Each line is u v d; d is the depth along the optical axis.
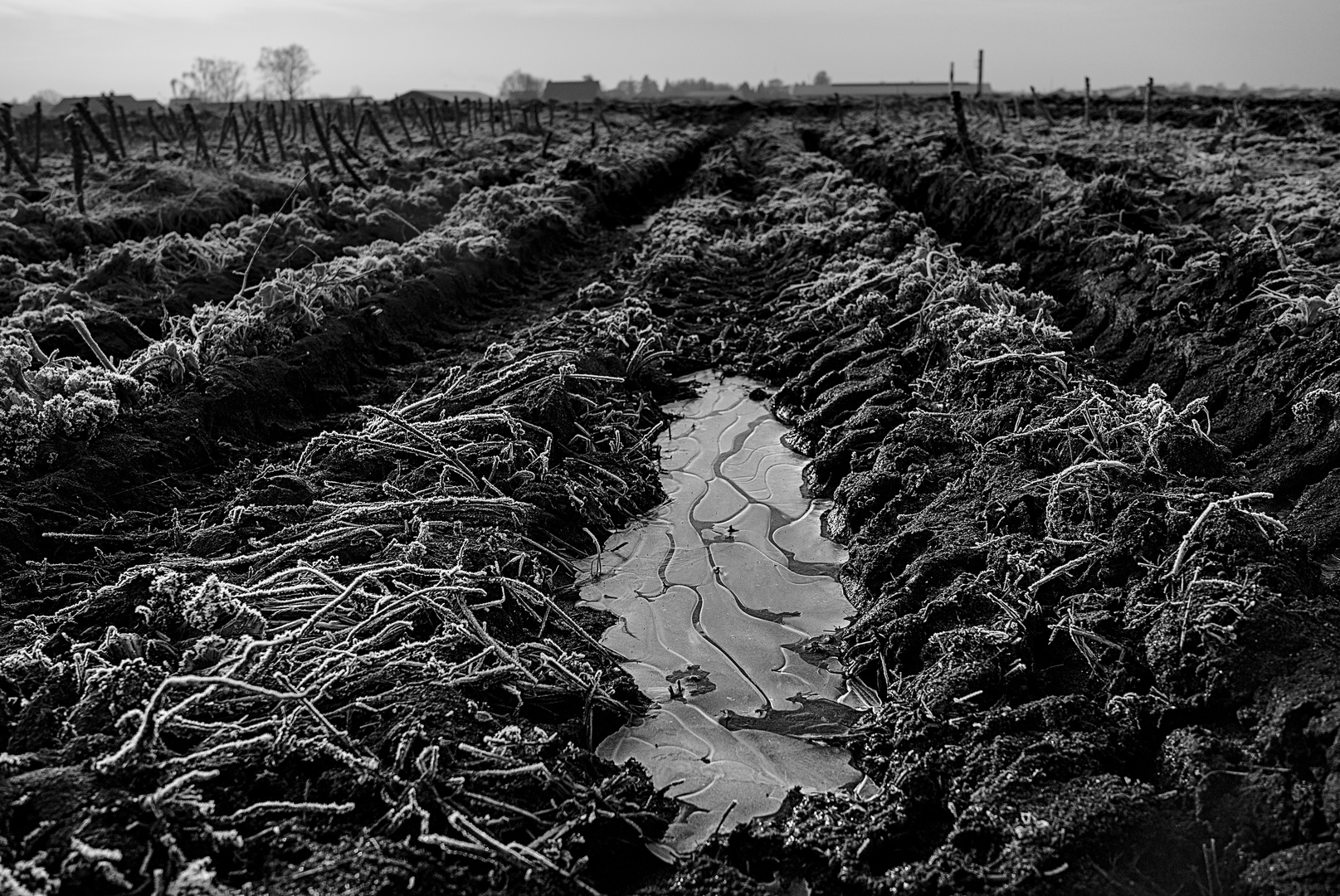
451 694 4.41
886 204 16.20
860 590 6.09
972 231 15.98
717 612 6.03
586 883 3.70
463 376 8.95
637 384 9.73
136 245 12.12
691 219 17.50
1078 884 3.29
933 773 4.04
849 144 28.31
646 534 7.08
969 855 3.58
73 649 4.56
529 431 7.56
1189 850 3.39
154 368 7.96
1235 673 3.93
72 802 3.38
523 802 3.88
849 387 8.76
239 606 4.76
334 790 3.80
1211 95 48.12
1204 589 4.36
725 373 10.50
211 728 3.96
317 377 8.95
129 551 6.00
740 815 4.30
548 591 6.03
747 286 13.65
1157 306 9.62
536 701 4.80
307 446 7.51
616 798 4.14
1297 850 3.18
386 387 9.29
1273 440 7.21
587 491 7.12
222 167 21.02
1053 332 8.30
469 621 4.98
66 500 6.26
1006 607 4.91
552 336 10.18
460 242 13.22
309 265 12.64
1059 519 5.54
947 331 8.93
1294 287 8.70
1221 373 8.13
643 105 52.47
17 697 4.22
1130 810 3.48
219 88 85.69
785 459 8.41
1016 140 24.27
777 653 5.60
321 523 6.14
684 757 4.72
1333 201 13.28
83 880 3.13
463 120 40.06
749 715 5.05
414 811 3.63
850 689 5.24
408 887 3.31
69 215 14.38
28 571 5.60
